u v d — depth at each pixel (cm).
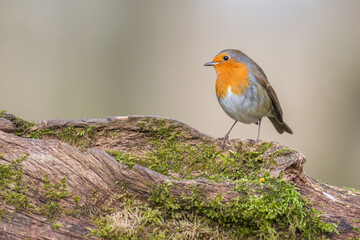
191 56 1758
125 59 1742
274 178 553
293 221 524
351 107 1647
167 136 683
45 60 1672
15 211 473
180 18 1786
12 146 501
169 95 1723
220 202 519
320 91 1666
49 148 511
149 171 530
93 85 1688
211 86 1731
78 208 502
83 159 517
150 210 520
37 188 491
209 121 1689
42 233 477
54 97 1619
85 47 1722
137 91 1722
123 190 527
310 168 1577
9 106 1559
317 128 1636
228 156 633
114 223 504
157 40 1767
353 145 1614
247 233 527
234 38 1756
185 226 516
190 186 528
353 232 534
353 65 1675
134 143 682
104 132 676
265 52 1719
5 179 482
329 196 565
